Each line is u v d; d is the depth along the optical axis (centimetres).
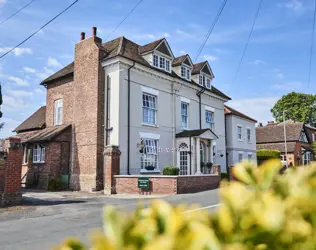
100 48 1925
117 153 1719
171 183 1562
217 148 2658
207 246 99
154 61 2092
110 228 111
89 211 1086
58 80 2244
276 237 106
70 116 2088
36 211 1099
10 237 725
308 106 5953
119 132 1794
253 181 139
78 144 1958
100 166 1827
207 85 2631
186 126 2336
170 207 119
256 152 3619
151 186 1611
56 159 1961
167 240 100
